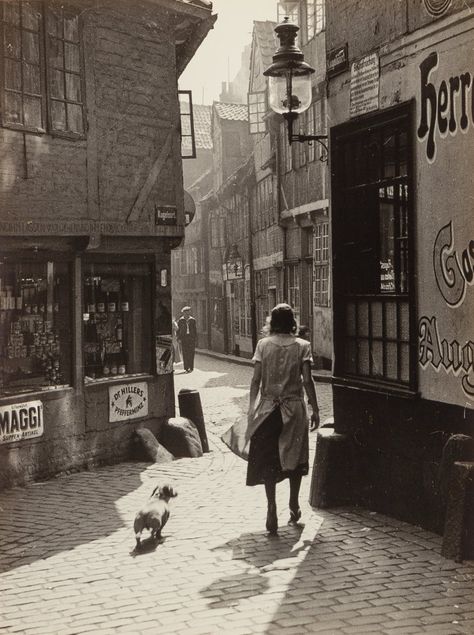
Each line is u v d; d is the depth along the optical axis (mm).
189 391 11555
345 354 7758
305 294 23906
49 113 9703
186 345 25781
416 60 6477
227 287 35688
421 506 6551
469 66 5844
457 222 5996
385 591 5098
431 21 6270
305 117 22875
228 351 35625
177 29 12164
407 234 6742
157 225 11289
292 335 6898
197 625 4652
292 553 6008
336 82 7707
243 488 8531
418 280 6516
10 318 9555
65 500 8367
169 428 11031
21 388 9617
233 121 38406
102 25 10531
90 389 10328
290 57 9258
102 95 10516
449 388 6148
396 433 6852
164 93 11492
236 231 34062
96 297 10766
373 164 7305
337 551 6008
